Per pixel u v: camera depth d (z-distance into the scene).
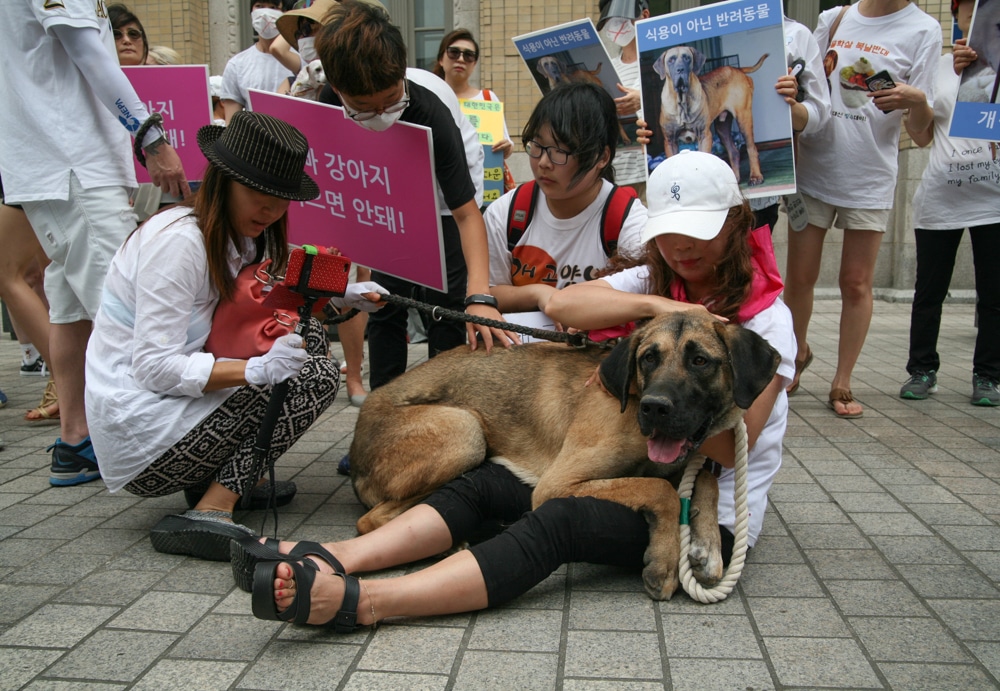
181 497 3.53
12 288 3.94
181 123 4.56
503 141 6.23
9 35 3.46
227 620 2.35
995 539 2.97
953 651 2.15
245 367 2.72
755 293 2.65
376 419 3.04
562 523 2.39
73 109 3.54
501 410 2.97
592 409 2.68
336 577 2.21
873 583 2.59
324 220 3.76
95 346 2.94
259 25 5.52
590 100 3.16
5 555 2.86
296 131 2.75
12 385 6.07
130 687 2.00
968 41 4.67
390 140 3.45
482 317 3.10
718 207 2.54
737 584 2.58
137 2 10.08
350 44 3.07
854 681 2.00
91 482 3.73
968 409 5.07
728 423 2.46
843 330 5.01
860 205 4.81
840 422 4.77
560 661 2.11
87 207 3.57
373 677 2.04
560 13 9.83
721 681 2.00
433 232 3.56
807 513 3.27
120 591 2.56
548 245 3.57
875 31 4.88
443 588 2.28
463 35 6.06
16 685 2.01
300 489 3.65
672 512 2.46
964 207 5.03
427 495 2.91
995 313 5.07
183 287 2.75
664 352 2.37
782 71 4.13
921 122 5.04
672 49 4.29
